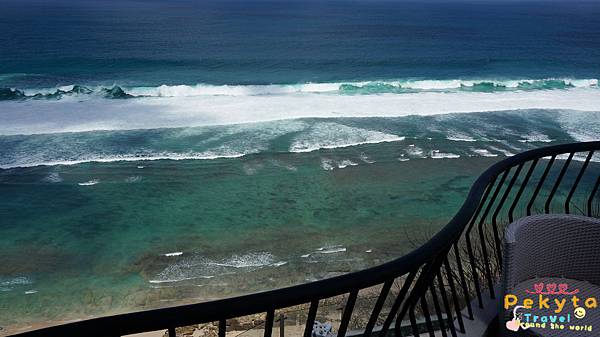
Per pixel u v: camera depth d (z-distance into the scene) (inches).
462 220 73.7
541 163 780.6
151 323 46.5
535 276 116.1
